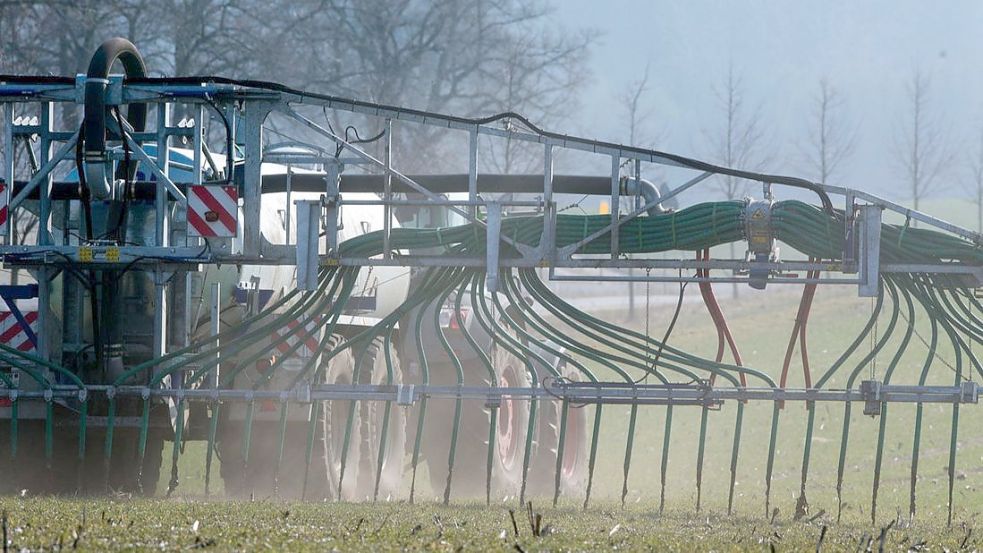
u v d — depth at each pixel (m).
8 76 47.44
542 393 46.84
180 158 51.19
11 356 48.34
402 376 57.62
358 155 48.22
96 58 46.88
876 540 32.72
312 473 48.41
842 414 92.94
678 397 46.25
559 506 46.06
